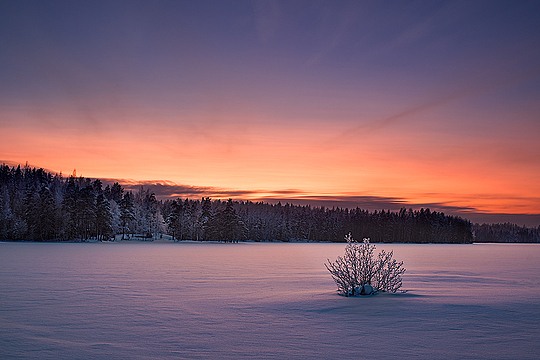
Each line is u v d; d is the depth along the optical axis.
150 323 11.72
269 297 16.58
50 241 95.44
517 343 9.77
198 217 134.75
